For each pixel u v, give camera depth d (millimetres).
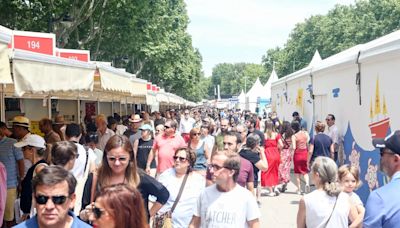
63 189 3098
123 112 27562
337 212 4562
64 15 18688
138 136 10578
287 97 21516
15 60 5617
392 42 7758
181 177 5789
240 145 8883
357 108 10016
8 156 7543
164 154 8930
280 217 10359
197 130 9086
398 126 7586
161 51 32875
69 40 25031
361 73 9641
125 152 4434
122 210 2738
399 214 3357
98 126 10891
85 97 16922
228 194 4527
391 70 7914
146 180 4715
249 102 43281
